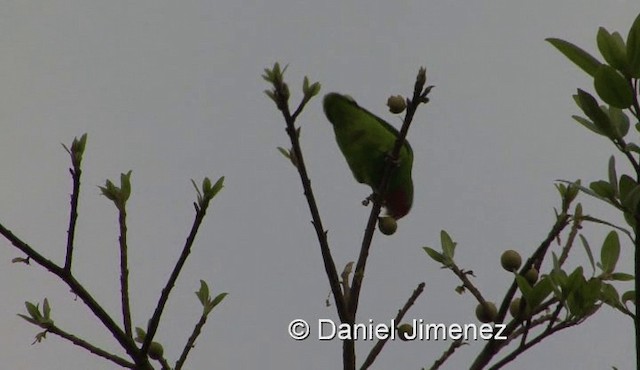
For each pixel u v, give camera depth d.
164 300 6.44
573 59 5.86
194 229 6.50
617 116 6.19
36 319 6.55
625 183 5.79
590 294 6.23
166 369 7.05
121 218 6.78
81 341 6.55
